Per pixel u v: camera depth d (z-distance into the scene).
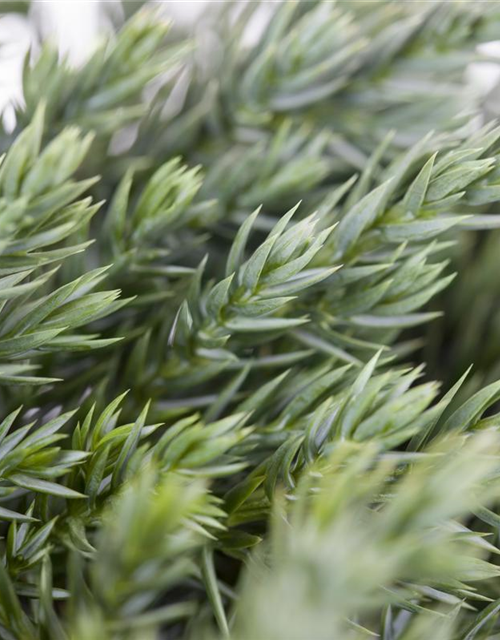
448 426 0.14
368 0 0.19
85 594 0.13
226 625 0.14
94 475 0.14
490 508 0.16
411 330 0.18
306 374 0.16
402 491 0.12
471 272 0.18
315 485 0.14
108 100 0.17
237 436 0.14
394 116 0.18
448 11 0.18
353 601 0.11
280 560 0.12
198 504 0.13
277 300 0.15
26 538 0.14
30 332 0.15
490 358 0.17
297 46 0.18
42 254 0.15
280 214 0.18
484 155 0.15
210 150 0.18
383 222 0.15
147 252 0.16
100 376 0.16
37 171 0.14
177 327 0.16
